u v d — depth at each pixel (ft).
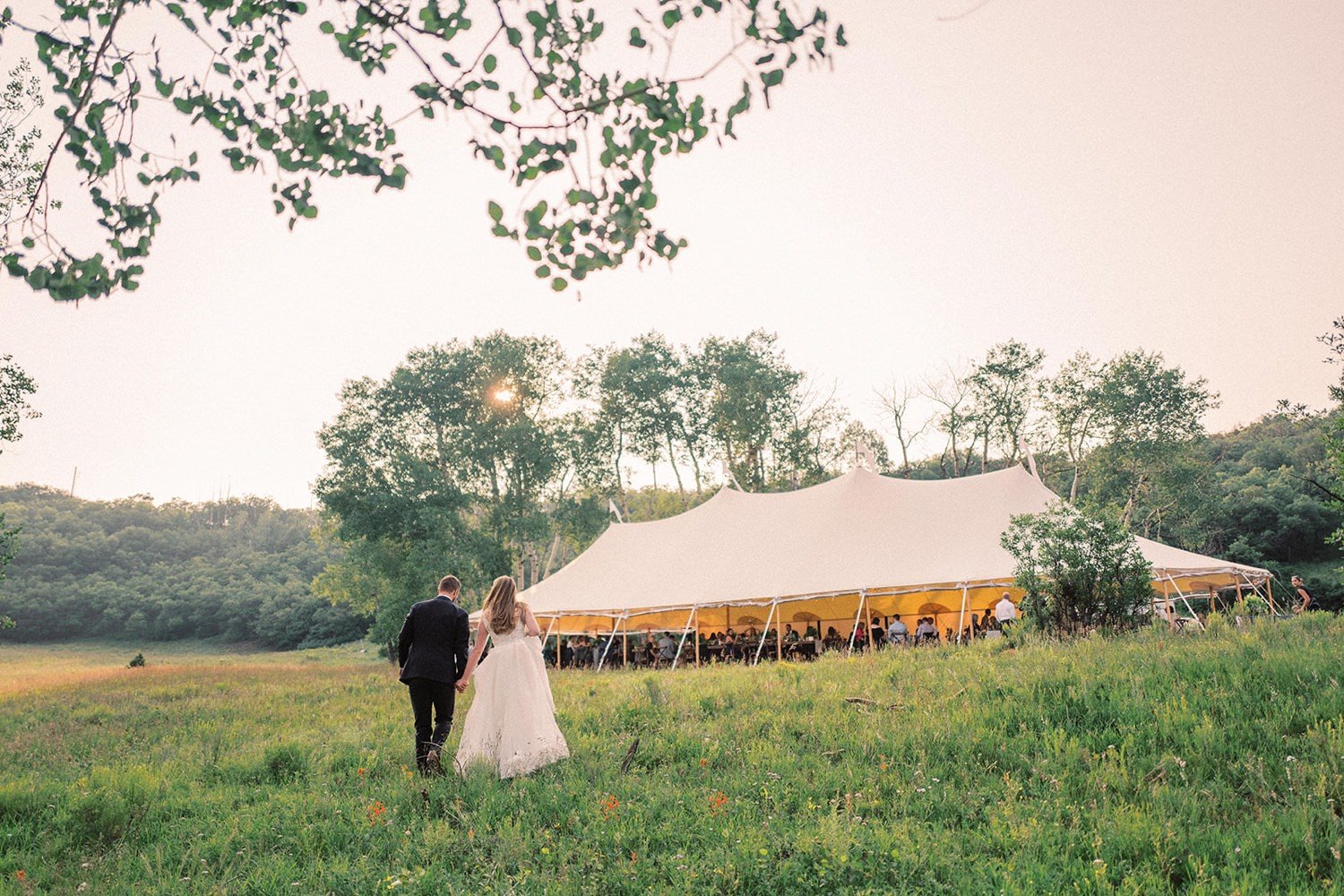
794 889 12.23
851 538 76.69
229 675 82.89
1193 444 145.69
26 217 11.12
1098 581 41.42
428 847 14.85
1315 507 168.14
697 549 87.30
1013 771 17.19
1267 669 21.77
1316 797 13.62
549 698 21.45
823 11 11.02
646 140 11.56
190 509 523.29
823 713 24.30
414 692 22.33
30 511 401.90
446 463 140.46
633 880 12.82
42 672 151.33
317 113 11.74
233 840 16.07
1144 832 12.81
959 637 55.98
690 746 21.52
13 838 16.80
